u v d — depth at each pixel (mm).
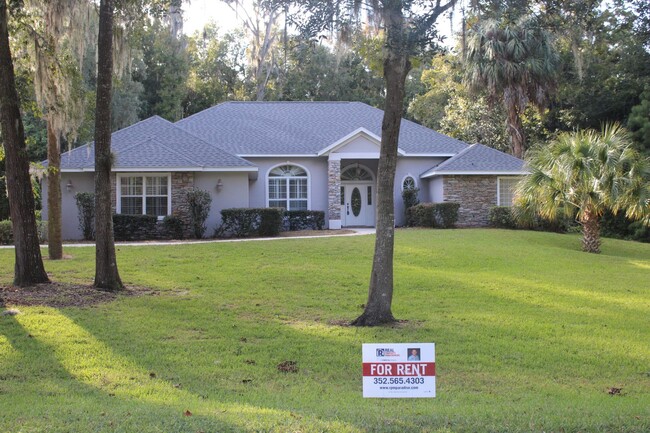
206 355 8633
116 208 24234
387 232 10734
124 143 25688
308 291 13656
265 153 27781
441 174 27250
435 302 12742
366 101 46938
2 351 8453
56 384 7152
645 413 6070
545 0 10336
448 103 41125
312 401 6738
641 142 32719
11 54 13703
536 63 30594
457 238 22047
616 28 19891
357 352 8922
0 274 14914
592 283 15273
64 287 12992
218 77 50031
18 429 5230
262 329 10172
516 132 32500
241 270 15938
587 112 35812
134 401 6500
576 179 21516
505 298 13242
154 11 13695
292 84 46906
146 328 9977
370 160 30219
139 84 37719
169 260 17203
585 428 5488
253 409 6109
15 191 12922
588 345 9578
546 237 23859
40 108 14062
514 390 7426
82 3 13391
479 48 30766
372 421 5602
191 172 24500
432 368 5316
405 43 9594
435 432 5316
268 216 23828
